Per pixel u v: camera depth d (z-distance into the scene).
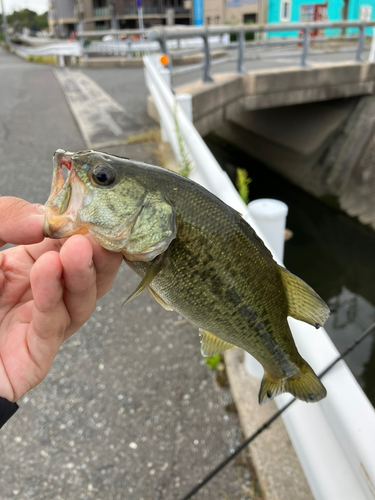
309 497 0.31
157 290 0.24
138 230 0.22
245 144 2.57
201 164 0.55
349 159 1.79
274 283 0.25
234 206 0.41
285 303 0.26
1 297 0.23
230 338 0.25
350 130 1.84
